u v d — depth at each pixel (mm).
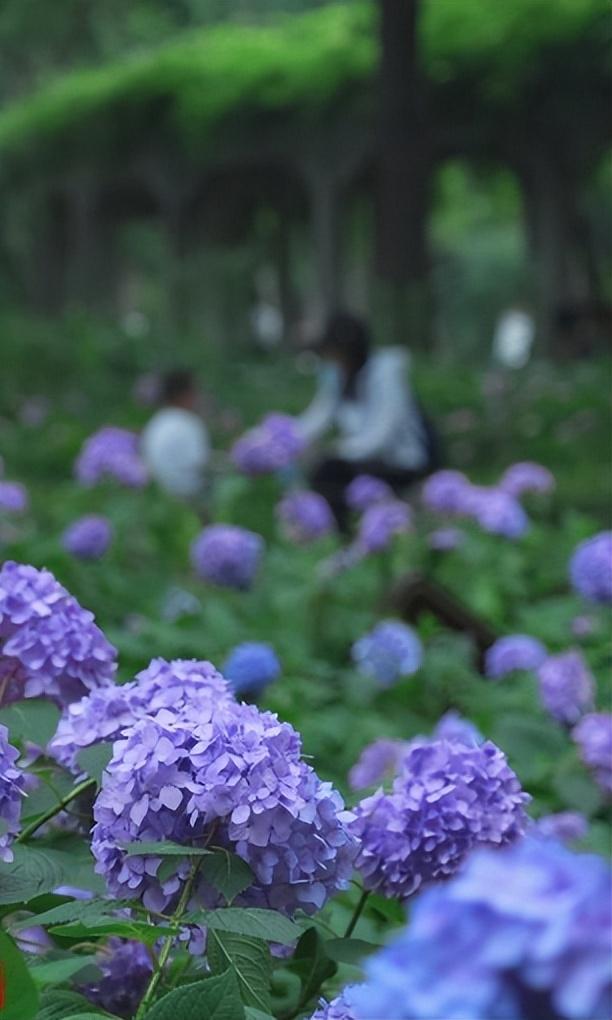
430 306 19922
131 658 4898
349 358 9188
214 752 1753
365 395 9094
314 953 1980
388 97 19672
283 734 1809
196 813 1721
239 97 32812
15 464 13125
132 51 38875
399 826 2004
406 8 19562
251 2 40375
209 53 34219
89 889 1980
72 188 38000
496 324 44656
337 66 31500
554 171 29141
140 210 40000
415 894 2016
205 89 33656
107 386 18844
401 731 4551
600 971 782
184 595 5906
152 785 1751
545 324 28641
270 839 1731
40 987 1892
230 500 7984
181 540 7531
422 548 6738
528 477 8258
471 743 2143
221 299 33094
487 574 6656
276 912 1712
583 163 28938
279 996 2178
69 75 38625
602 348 24844
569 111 27922
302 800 1740
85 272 38375
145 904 1764
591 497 9094
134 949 2031
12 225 39500
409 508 7629
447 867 2004
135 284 52125
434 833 1996
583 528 7250
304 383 20719
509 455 13805
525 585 6859
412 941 809
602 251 37406
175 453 9258
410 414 9055
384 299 19828
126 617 5965
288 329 39469
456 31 27828
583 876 808
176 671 2104
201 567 6285
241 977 1706
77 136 36594
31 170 38375
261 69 32625
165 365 20344
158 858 1749
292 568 6566
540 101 28000
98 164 36750
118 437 8219
